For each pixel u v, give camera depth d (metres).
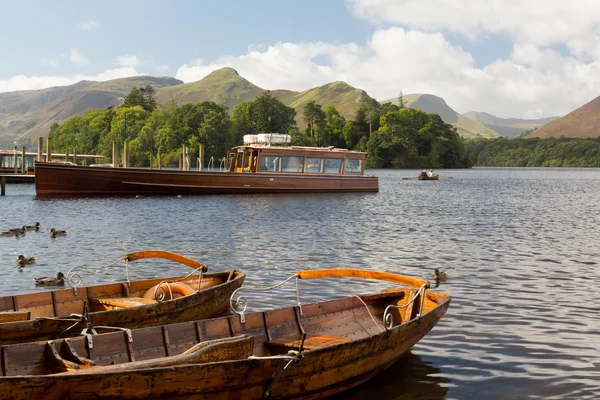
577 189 84.50
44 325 11.12
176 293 14.64
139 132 182.38
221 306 14.74
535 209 49.56
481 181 112.94
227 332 10.80
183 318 13.40
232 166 64.38
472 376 11.12
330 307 12.45
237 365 8.48
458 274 20.62
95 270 21.27
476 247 27.20
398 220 39.38
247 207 47.84
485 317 15.05
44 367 8.91
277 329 11.42
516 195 69.31
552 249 26.62
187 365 8.09
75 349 9.22
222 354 8.97
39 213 41.75
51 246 26.80
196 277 15.96
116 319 12.05
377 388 10.59
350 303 12.82
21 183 80.62
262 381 8.88
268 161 61.19
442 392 10.41
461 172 188.00
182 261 16.66
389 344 10.80
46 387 7.34
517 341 13.12
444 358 12.09
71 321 11.40
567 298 17.08
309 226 35.38
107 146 186.12
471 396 10.23
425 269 21.61
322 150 64.69
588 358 12.06
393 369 11.50
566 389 10.50
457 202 57.22
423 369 11.49
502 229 34.62
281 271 21.06
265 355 10.80
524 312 15.53
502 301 16.69
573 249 26.62
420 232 32.91
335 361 9.73
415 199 60.81
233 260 23.33
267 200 55.03
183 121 175.00
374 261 23.25
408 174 153.38
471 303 16.47
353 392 10.41
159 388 7.98
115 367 7.94
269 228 34.19
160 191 57.00
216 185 58.31
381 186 90.44
